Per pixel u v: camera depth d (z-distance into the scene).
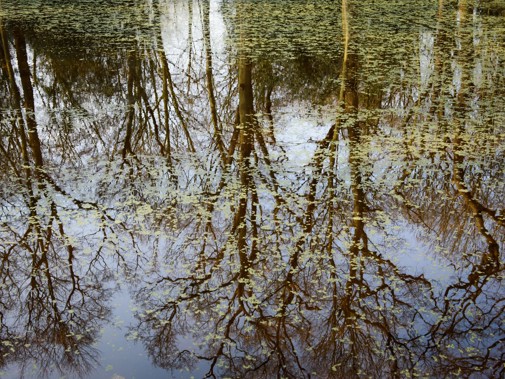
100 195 5.14
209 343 3.34
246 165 5.79
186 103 8.23
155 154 6.19
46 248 4.27
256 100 8.06
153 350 3.27
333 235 4.51
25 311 3.61
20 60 9.68
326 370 3.15
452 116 7.28
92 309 3.63
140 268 4.07
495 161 5.91
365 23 13.67
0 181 5.40
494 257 4.31
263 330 3.46
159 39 11.56
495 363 3.19
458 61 10.00
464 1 14.86
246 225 4.62
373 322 3.55
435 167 5.73
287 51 10.57
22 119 7.14
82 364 3.13
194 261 4.16
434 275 4.06
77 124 7.07
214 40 11.55
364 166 5.73
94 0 16.80
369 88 8.41
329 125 7.00
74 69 9.34
